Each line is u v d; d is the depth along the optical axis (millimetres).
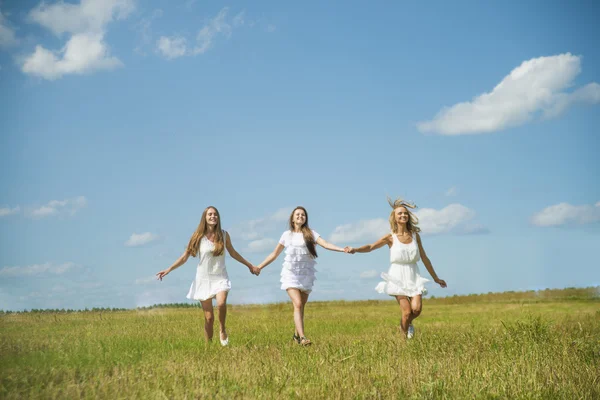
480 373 5730
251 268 9797
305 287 9594
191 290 9367
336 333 11000
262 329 12008
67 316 15039
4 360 6602
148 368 6039
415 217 9867
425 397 4781
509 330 9297
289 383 5375
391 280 9703
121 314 15812
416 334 9602
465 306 22078
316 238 9711
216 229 9297
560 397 4898
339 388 5035
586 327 10102
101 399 4805
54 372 5816
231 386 5195
